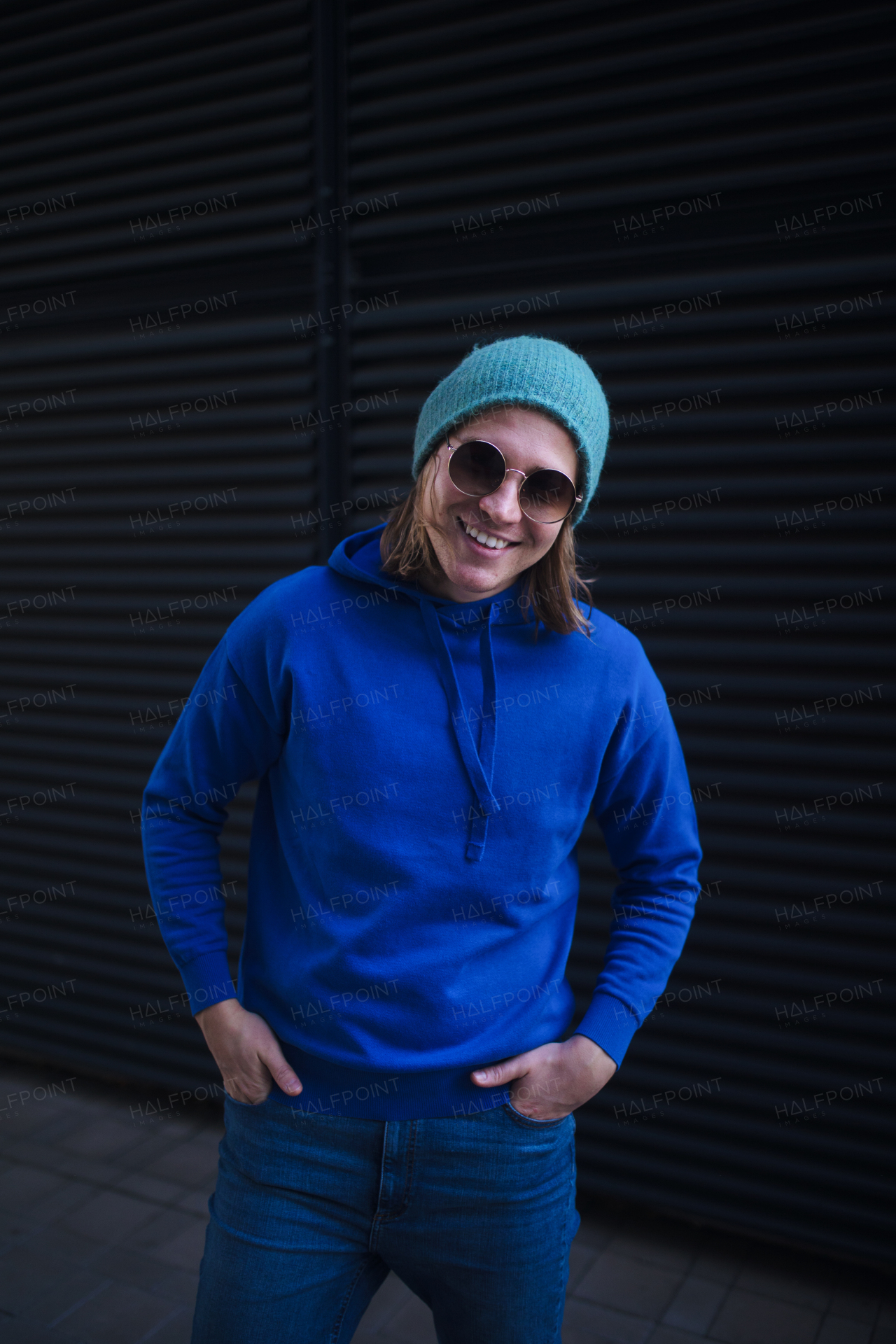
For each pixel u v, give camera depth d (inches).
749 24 92.9
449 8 104.8
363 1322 93.8
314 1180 51.0
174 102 121.8
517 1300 52.4
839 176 91.0
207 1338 51.1
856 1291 97.7
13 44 132.0
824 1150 99.1
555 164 102.2
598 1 97.6
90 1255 101.5
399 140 109.0
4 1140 124.1
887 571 94.4
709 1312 94.3
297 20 113.6
